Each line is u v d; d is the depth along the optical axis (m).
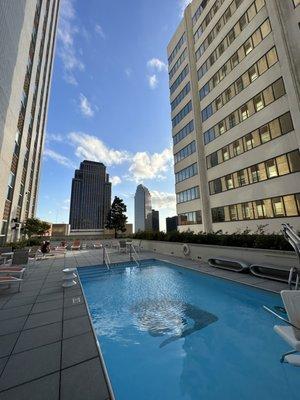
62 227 45.19
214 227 22.70
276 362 3.83
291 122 14.98
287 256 7.59
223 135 21.78
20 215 22.75
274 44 16.34
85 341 3.84
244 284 7.40
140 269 12.42
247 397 3.12
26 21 17.20
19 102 16.67
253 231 17.72
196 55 27.00
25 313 5.26
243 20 19.38
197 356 4.17
